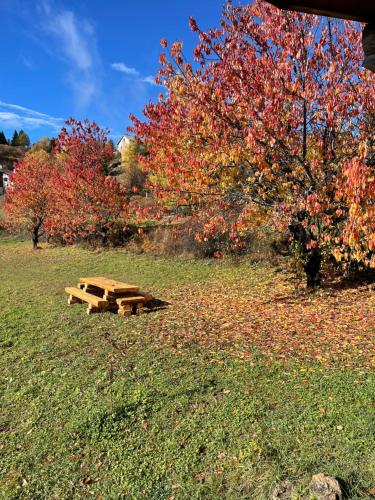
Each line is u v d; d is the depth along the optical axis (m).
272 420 3.97
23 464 3.79
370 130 6.89
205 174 7.80
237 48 6.86
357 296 8.12
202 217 8.69
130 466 3.61
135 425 4.16
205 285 10.55
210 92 6.91
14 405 4.79
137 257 15.09
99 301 7.97
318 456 3.38
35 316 8.16
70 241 19.36
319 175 7.16
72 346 6.43
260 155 6.67
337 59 6.66
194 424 4.06
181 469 3.50
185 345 6.15
